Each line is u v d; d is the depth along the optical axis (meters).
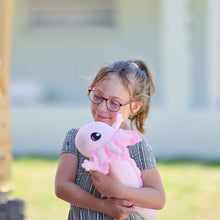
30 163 8.12
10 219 2.76
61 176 2.39
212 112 9.15
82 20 11.30
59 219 5.29
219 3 10.69
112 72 2.42
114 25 11.24
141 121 2.62
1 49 3.64
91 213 2.37
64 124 9.46
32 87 10.66
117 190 2.20
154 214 2.40
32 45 11.46
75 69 11.35
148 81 2.64
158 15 11.06
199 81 10.85
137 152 2.41
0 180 3.30
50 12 11.38
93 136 2.14
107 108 2.36
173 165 8.03
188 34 9.34
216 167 7.91
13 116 9.55
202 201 5.92
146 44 11.14
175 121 9.13
